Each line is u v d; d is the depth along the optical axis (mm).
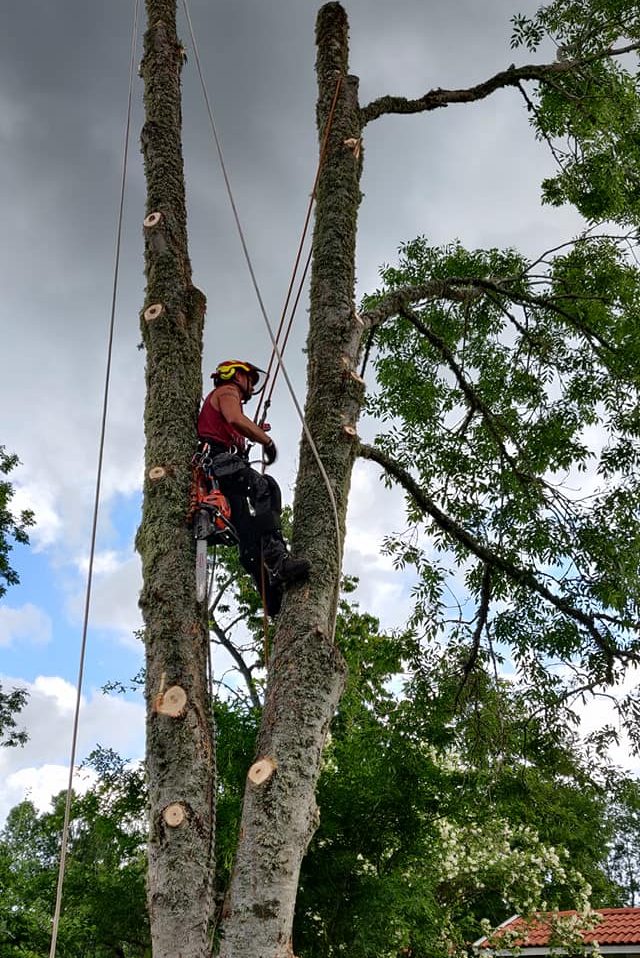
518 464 8992
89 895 13320
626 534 8492
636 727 8234
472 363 9703
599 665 8266
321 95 7004
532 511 8727
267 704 4086
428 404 9555
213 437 4809
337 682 4172
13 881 13484
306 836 3758
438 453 9172
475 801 10297
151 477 4457
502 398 9500
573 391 9258
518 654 8555
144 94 5781
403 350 9836
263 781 3766
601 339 8648
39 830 18141
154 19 6008
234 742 10812
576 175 8500
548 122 8352
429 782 10273
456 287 8055
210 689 4062
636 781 8641
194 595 4168
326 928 9992
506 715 8797
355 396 5371
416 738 10328
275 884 3535
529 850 13500
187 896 3424
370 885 9906
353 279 6047
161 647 3990
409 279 9664
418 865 11484
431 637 8992
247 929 3418
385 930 9875
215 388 5035
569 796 9500
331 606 4480
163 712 3789
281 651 4219
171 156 5445
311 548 4617
